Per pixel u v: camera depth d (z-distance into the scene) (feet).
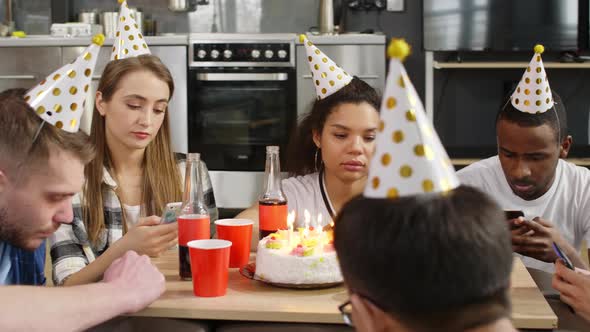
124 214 6.12
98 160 5.99
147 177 6.27
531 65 5.64
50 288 3.80
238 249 4.94
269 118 14.03
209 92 13.99
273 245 4.49
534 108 5.73
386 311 2.07
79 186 4.05
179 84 13.96
